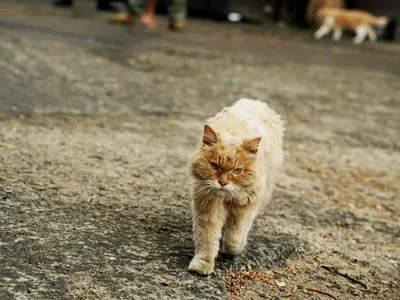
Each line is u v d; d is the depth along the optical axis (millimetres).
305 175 2424
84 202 1805
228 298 1491
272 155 1664
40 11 5707
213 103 3129
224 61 4258
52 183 1888
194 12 7438
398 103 3834
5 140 2170
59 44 3805
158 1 6992
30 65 3107
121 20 5363
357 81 4348
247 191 1521
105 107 2756
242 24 7488
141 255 1575
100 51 3857
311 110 3355
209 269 1538
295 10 8031
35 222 1638
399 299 1636
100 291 1412
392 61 5727
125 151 2273
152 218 1784
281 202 2098
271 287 1586
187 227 1760
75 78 3072
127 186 1972
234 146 1485
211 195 1521
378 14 8797
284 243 1788
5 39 3598
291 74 4215
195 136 2588
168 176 2115
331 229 1978
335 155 2701
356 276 1714
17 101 2590
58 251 1525
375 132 3141
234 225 1585
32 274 1426
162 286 1471
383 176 2549
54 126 2408
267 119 1698
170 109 2914
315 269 1715
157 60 3891
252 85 3646
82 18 5527
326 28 7277
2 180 1842
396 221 2131
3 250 1488
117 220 1735
